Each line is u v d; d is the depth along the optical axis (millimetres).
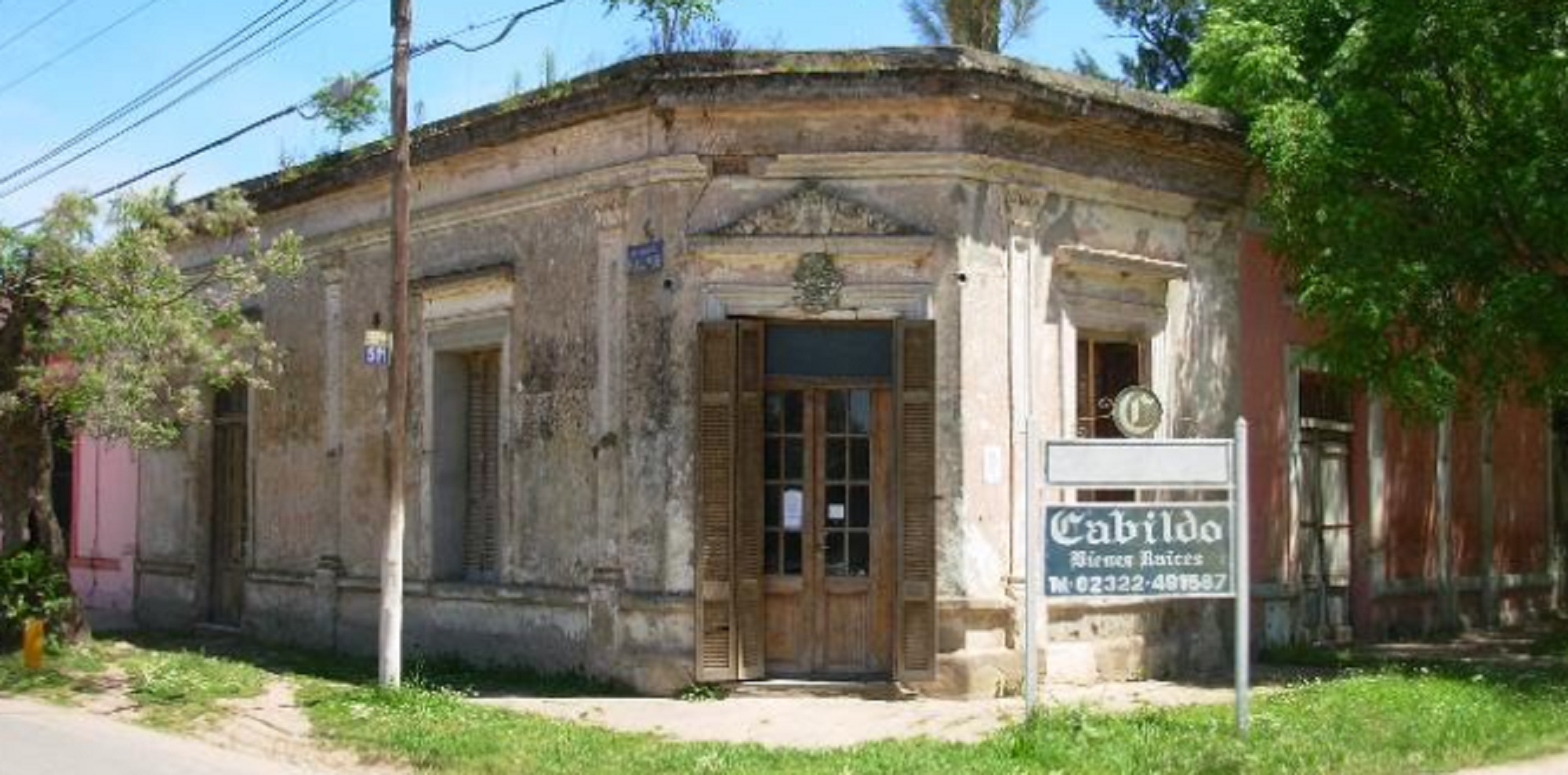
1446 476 19594
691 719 12195
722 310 13594
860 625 13547
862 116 13578
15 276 15375
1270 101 15250
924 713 12344
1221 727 10711
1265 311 16406
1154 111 14664
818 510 13641
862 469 13664
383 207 17219
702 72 13609
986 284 13656
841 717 12227
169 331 15445
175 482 20844
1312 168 14352
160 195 15969
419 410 16391
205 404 20078
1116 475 10625
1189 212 15461
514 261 15344
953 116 13516
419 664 15484
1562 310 13961
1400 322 14938
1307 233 14945
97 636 19297
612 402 14156
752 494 13453
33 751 10992
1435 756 10078
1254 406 16188
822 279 13484
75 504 23562
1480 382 15008
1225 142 15414
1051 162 14180
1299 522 16828
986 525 13492
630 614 13820
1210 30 16562
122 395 15289
